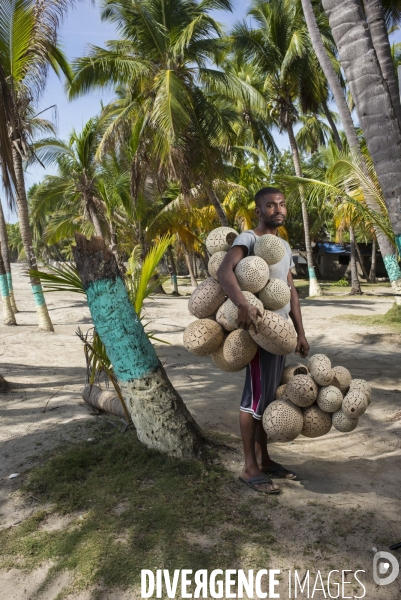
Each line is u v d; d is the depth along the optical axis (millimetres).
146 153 15953
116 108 17766
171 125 13469
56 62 11180
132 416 3840
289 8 19125
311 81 19906
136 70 14672
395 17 12414
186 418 3768
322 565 2648
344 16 5020
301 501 3221
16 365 8227
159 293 28234
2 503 3307
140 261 20172
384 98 4918
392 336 11141
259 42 19812
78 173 20094
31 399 5590
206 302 3303
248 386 3328
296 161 22062
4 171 5637
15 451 4098
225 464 3658
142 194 18578
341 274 42000
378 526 2955
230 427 4789
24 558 2768
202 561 2658
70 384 6480
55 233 24281
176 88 13883
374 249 36781
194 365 8109
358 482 3588
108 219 20984
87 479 3514
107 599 2463
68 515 3127
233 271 3076
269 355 3248
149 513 3039
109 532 2898
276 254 3137
